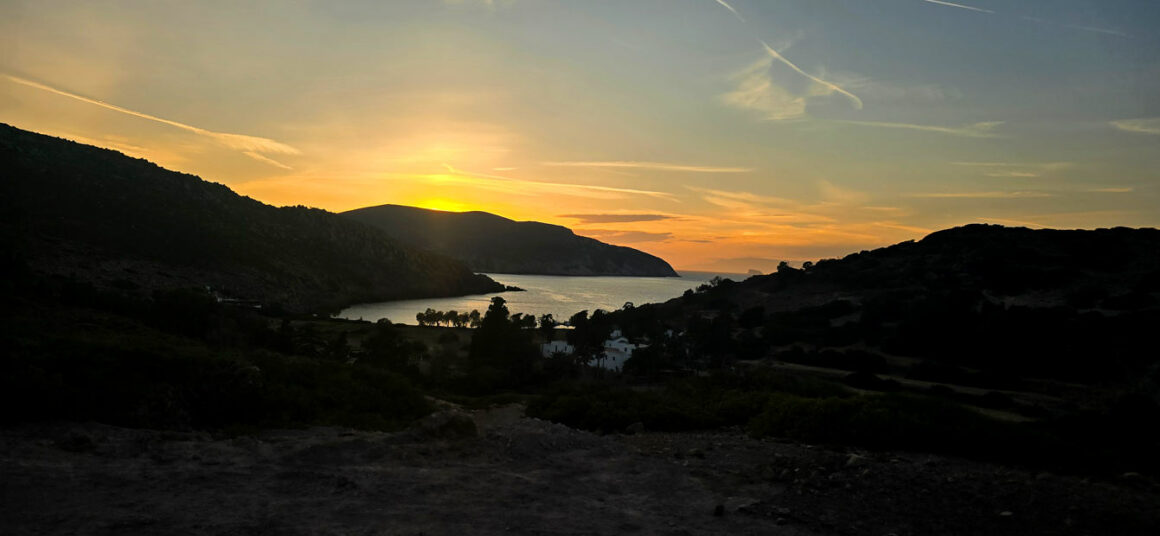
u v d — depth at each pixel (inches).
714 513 321.4
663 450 476.4
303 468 371.2
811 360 3361.2
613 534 283.7
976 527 307.0
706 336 3932.1
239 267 7377.0
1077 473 431.8
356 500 312.3
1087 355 2864.2
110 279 4982.8
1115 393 2241.6
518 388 2506.2
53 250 5196.9
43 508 277.1
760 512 324.8
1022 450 457.4
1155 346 2824.8
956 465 434.6
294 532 265.0
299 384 749.3
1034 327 3186.5
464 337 4628.4
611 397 756.0
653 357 3154.5
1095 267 4660.4
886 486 369.7
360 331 4271.7
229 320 2437.3
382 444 431.5
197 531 260.7
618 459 437.1
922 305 3843.5
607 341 4298.7
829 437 518.6
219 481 335.9
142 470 347.9
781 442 524.7
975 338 3248.0
